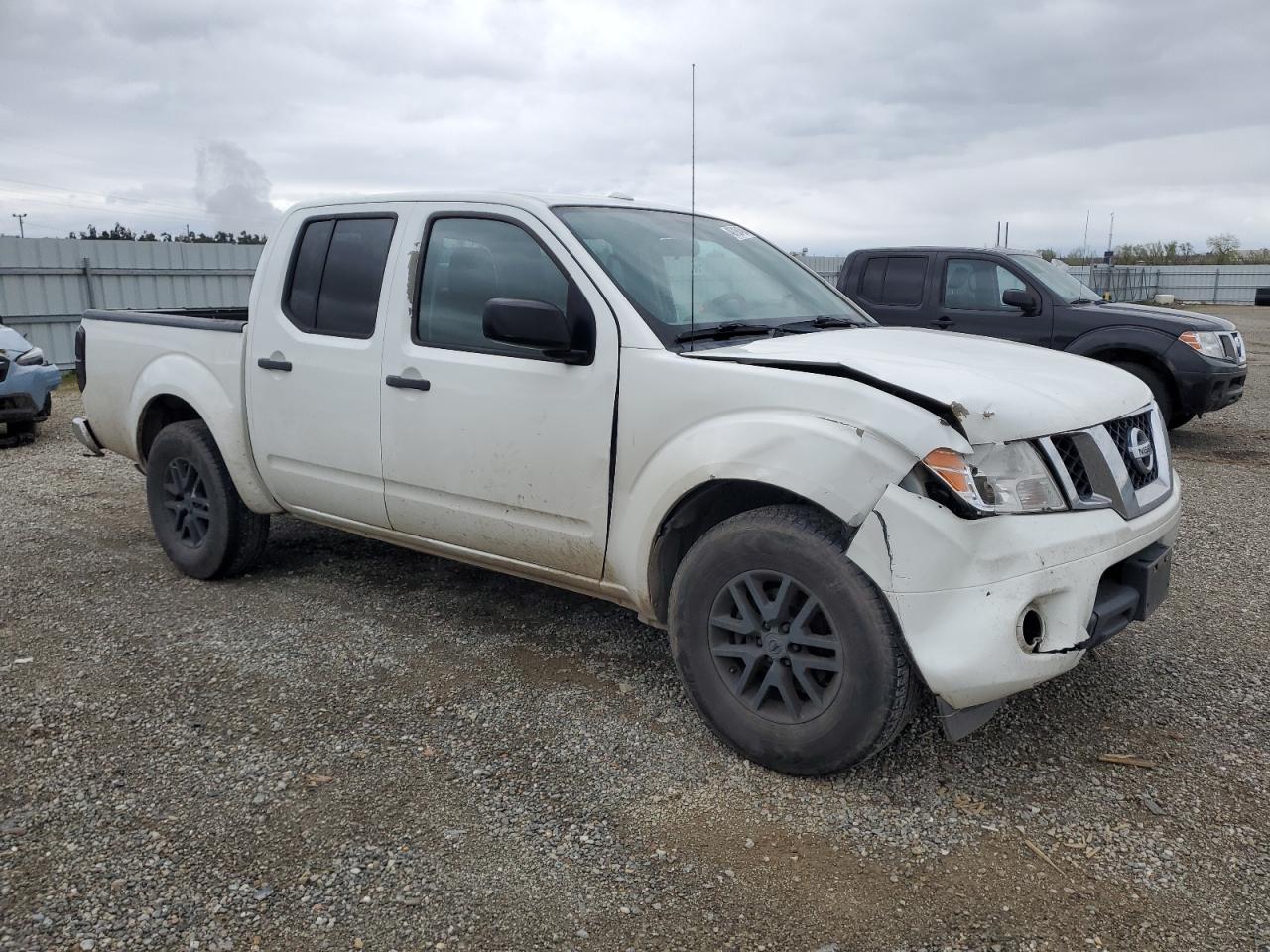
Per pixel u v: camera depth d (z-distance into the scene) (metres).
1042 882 2.47
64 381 15.17
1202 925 2.30
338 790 2.91
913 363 3.00
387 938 2.27
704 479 3.00
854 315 4.14
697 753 3.14
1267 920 2.31
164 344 4.92
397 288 3.92
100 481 7.57
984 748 3.15
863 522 2.71
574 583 3.61
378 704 3.50
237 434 4.55
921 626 2.66
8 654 3.96
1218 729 3.27
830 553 2.79
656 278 3.54
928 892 2.43
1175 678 3.67
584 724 3.34
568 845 2.63
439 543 4.00
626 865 2.54
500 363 3.56
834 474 2.74
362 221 4.15
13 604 4.59
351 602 4.58
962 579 2.64
